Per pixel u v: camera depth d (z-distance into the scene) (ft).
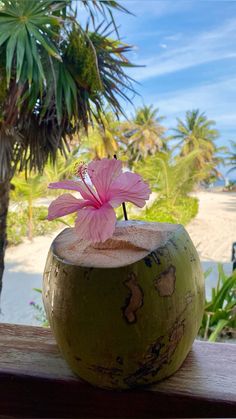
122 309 0.72
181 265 0.79
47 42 3.91
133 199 0.83
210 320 2.38
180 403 0.88
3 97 4.05
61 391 0.95
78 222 0.81
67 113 4.43
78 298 0.74
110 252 0.78
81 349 0.78
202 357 1.05
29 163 4.90
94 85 4.20
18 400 0.99
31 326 1.25
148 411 0.90
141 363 0.79
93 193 0.86
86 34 3.96
